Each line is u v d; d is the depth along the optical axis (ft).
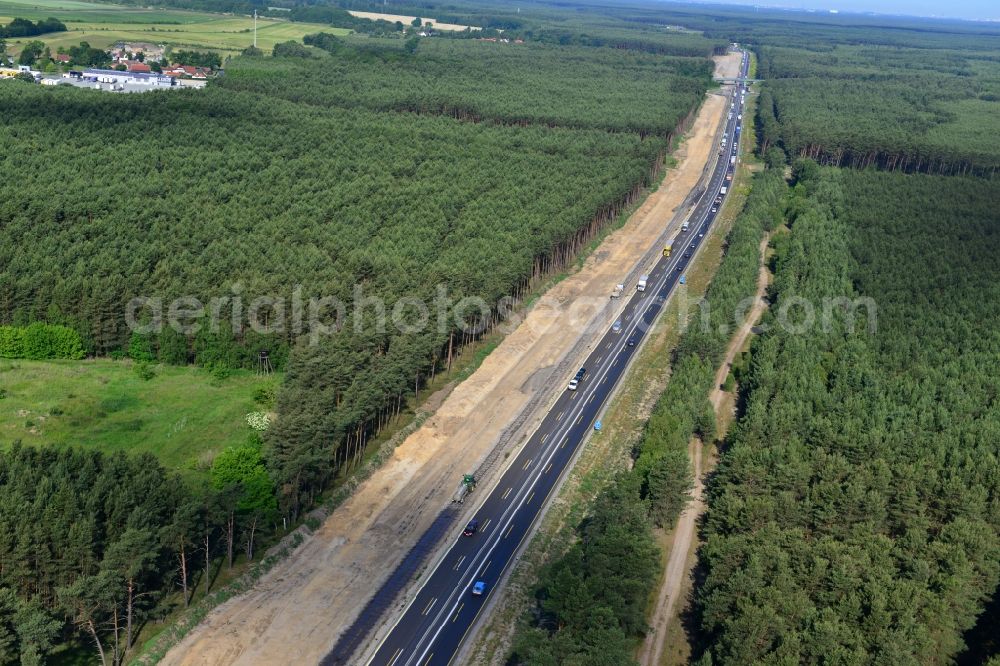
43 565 430.61
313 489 554.87
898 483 533.14
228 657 437.17
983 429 595.88
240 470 524.11
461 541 536.01
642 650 453.99
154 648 435.53
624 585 440.04
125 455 506.89
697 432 653.30
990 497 534.37
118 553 421.18
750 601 431.02
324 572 500.74
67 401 644.69
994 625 456.86
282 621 462.19
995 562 472.03
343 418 559.38
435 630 465.88
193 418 636.48
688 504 568.41
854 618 426.51
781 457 557.74
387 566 509.76
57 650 428.15
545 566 498.69
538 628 454.81
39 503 444.14
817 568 449.06
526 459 626.64
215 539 491.31
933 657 428.97
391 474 594.24
